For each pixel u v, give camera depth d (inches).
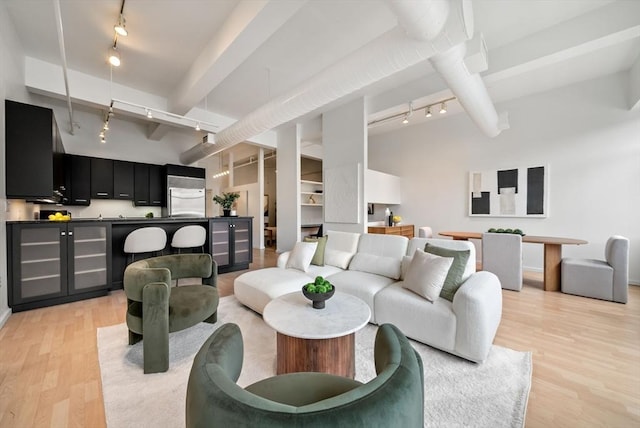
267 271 118.5
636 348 81.0
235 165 392.2
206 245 176.7
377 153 261.7
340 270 120.1
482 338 69.9
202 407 23.3
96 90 152.5
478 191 201.9
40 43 122.2
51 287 118.1
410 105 167.5
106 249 132.0
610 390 62.4
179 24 108.4
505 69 124.1
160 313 69.5
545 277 140.1
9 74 108.4
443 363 72.5
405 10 67.3
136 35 115.6
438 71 103.7
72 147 210.4
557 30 110.6
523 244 184.5
